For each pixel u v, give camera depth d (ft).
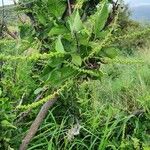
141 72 19.31
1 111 9.88
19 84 12.83
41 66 12.97
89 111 13.75
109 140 13.20
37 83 12.84
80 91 13.48
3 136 9.95
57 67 7.63
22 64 13.17
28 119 12.23
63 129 12.93
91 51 7.45
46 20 9.47
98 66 7.69
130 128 13.69
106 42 7.66
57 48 7.14
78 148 12.22
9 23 11.30
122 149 12.13
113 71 16.85
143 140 12.84
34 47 10.04
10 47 11.69
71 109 13.12
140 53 28.55
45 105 9.45
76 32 7.23
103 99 16.21
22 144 9.76
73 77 7.69
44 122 12.50
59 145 12.56
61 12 8.66
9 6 10.76
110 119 13.48
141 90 16.52
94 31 7.43
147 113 14.14
